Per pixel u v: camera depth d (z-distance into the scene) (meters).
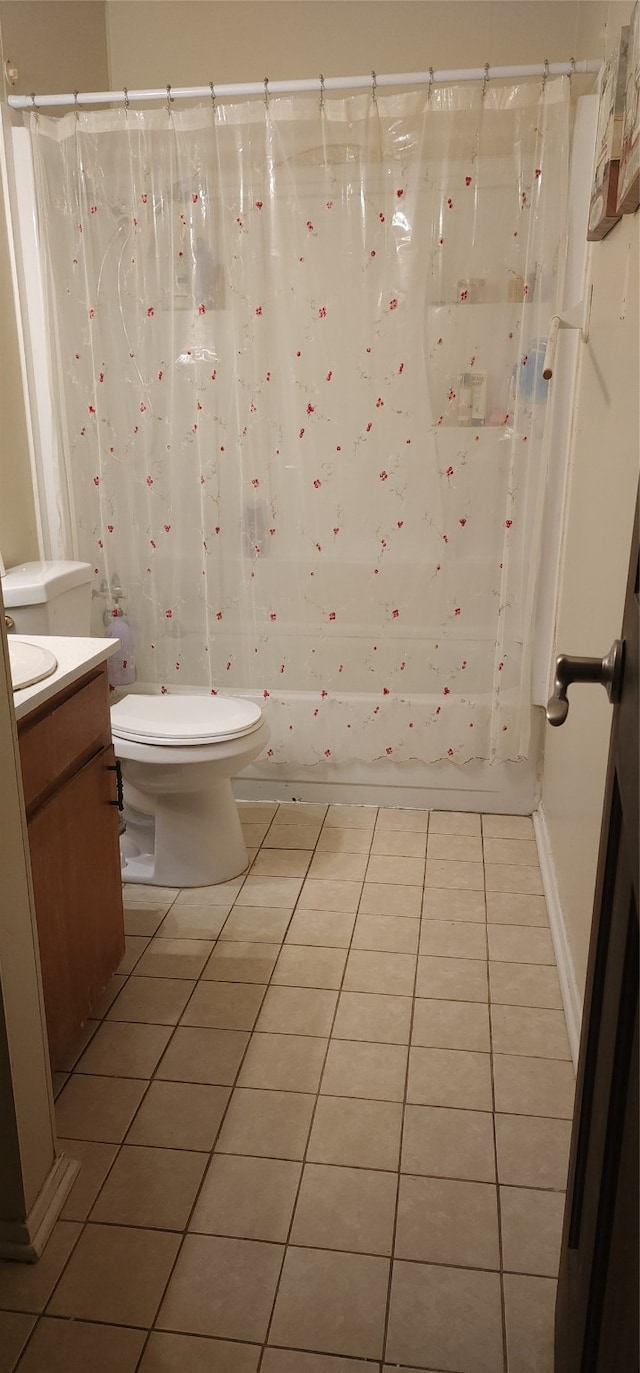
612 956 0.99
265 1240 1.50
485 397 2.60
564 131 2.36
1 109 2.53
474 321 2.55
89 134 2.55
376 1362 1.31
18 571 2.48
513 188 2.44
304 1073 1.87
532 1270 1.45
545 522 2.66
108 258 2.64
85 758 1.89
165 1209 1.56
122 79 3.19
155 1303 1.40
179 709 2.61
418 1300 1.40
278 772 3.10
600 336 2.12
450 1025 2.01
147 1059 1.91
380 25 3.01
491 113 2.40
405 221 2.50
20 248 2.67
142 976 2.18
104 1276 1.44
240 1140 1.70
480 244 2.49
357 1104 1.78
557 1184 1.61
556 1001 2.09
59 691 1.72
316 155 2.49
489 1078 1.85
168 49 3.13
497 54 3.00
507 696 2.84
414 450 2.67
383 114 2.44
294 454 2.73
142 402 2.74
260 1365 1.31
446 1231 1.52
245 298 2.62
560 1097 1.81
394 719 2.94
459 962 2.23
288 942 2.32
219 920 2.42
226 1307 1.39
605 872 1.06
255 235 2.56
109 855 2.02
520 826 2.96
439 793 3.05
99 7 3.09
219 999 2.10
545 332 2.51
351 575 2.81
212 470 2.76
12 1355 1.32
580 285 2.46
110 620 2.93
